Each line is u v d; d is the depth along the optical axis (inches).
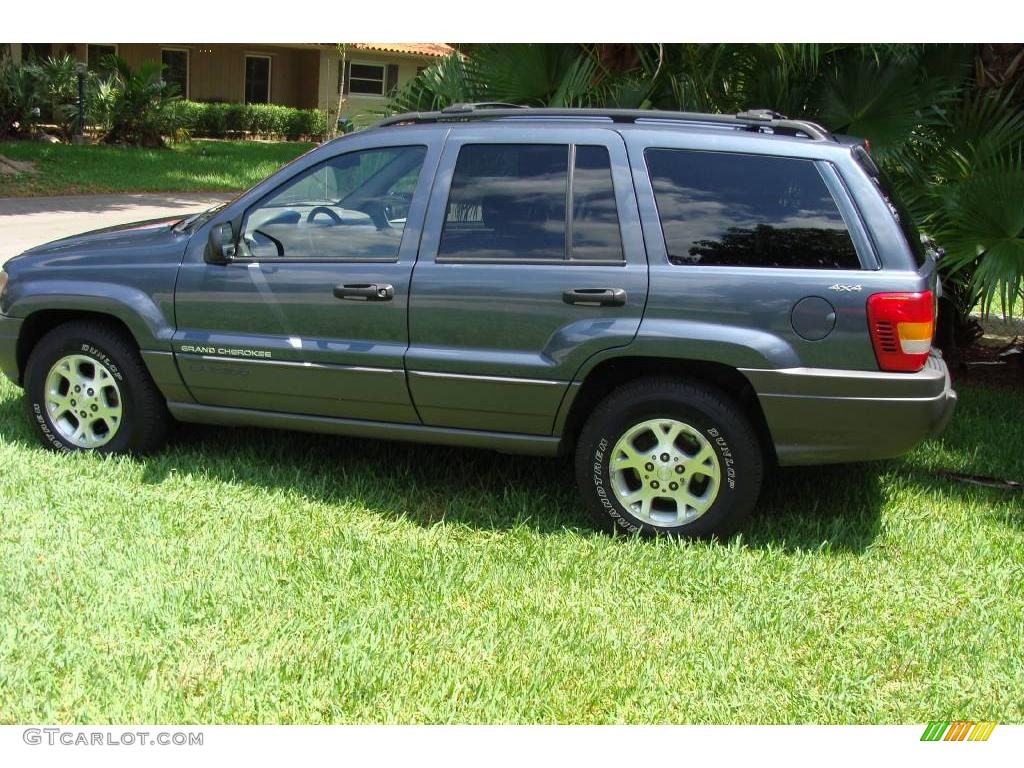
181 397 206.8
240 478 206.1
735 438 176.7
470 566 170.6
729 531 181.6
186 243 201.9
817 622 157.6
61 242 222.7
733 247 173.9
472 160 186.2
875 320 167.5
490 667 142.8
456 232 185.5
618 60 296.0
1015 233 255.3
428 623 152.9
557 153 182.4
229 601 155.9
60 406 215.8
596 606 159.8
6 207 619.8
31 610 150.4
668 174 177.8
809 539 187.3
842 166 172.2
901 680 144.5
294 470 209.6
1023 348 338.3
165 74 1206.9
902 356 168.2
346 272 189.3
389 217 190.4
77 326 211.2
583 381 179.9
